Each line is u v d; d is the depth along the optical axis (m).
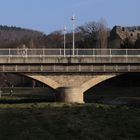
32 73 84.56
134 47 169.12
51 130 35.19
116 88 132.12
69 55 84.62
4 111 47.81
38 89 165.75
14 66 83.69
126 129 38.09
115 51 85.06
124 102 88.94
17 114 43.38
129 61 84.75
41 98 105.50
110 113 49.38
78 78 85.69
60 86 84.94
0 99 100.88
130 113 50.25
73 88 77.56
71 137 32.84
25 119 40.09
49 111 49.09
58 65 84.75
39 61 83.44
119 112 51.12
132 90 125.56
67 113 47.12
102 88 134.25
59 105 64.44
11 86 186.38
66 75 85.31
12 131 33.25
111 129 37.84
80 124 39.12
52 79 85.06
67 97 77.44
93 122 41.12
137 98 96.88
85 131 35.38
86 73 85.62
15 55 82.94
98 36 198.50
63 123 38.75
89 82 85.81
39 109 53.16
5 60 82.50
